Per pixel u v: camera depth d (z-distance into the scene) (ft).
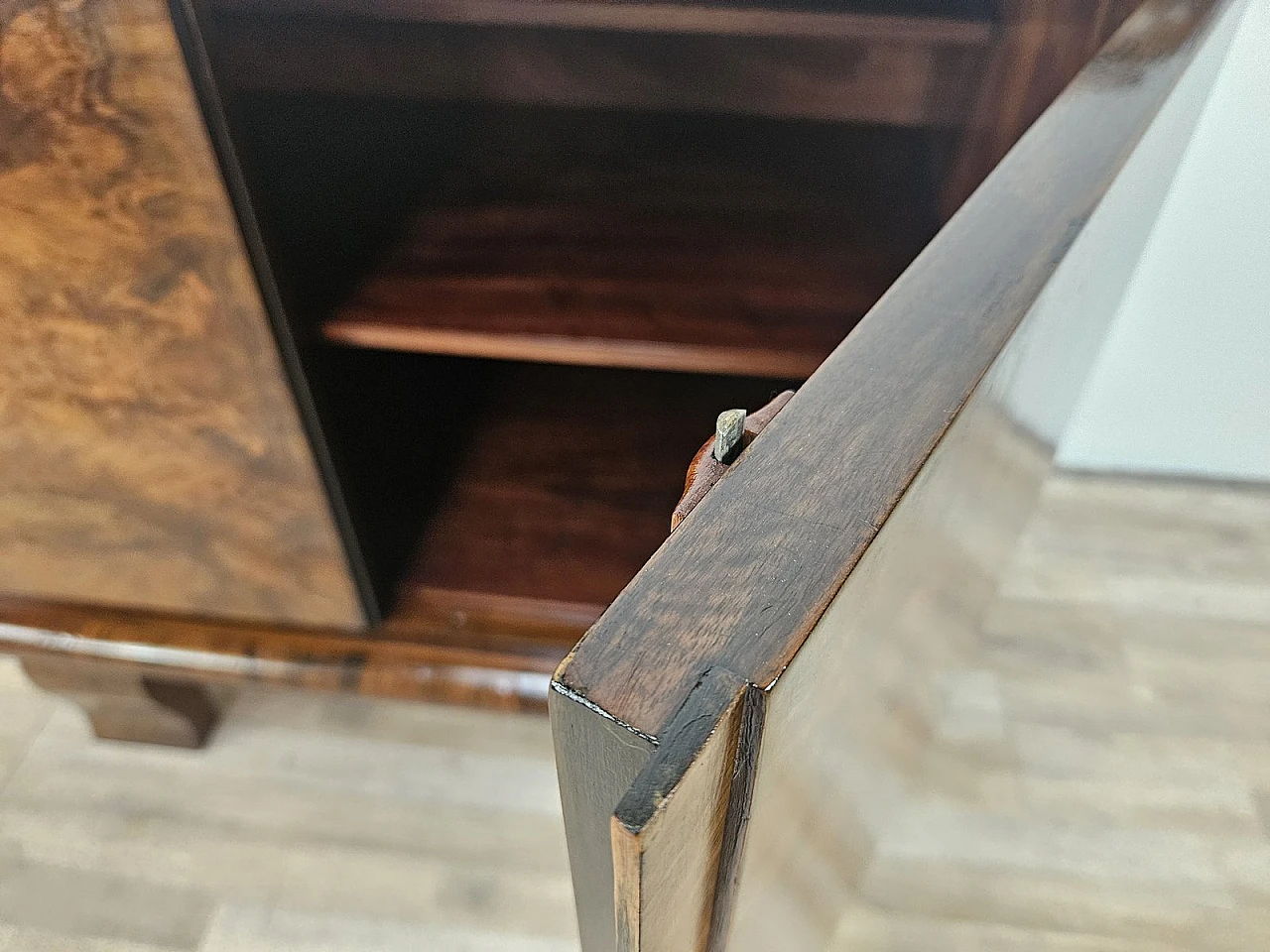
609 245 1.84
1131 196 1.26
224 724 2.46
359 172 1.94
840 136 2.20
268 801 2.29
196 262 1.33
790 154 2.14
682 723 0.52
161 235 1.30
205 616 1.99
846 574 0.59
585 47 2.14
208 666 2.00
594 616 1.96
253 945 2.05
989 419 0.92
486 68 2.18
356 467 1.81
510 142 2.15
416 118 2.20
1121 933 2.09
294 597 1.90
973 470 0.99
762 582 0.58
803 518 0.62
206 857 2.19
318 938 2.06
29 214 1.29
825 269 1.81
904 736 1.66
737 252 1.83
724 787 0.58
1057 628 2.72
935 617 1.30
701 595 0.57
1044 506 3.12
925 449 0.68
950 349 0.77
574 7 1.44
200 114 1.18
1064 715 2.50
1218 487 3.20
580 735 0.55
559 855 2.20
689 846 0.58
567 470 2.22
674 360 1.60
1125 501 3.15
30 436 1.60
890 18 1.51
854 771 1.23
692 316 1.66
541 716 2.00
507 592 1.98
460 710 2.48
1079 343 1.43
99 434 1.59
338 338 1.60
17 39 1.11
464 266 1.75
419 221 1.87
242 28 1.28
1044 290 0.86
